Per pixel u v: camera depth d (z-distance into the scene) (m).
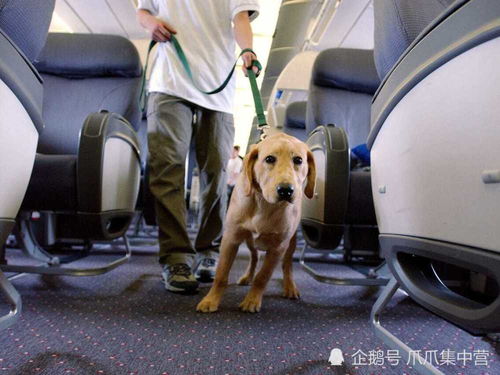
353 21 4.00
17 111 0.80
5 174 0.79
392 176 0.83
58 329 0.96
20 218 1.54
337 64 2.09
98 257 2.22
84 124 1.32
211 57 1.59
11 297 0.89
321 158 1.52
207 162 1.63
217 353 0.85
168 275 1.42
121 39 1.97
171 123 1.50
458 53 0.59
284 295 1.45
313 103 2.08
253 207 1.12
